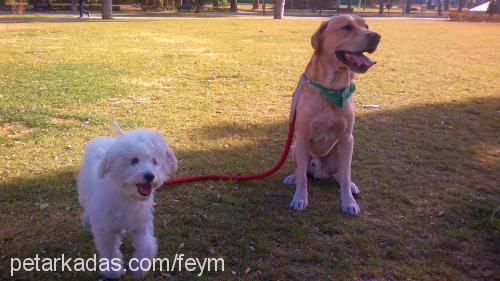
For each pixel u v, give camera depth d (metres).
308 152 1.66
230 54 5.29
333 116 1.58
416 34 8.89
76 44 5.75
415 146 2.28
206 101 3.04
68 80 3.46
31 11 14.88
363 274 1.24
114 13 14.45
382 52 6.01
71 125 2.37
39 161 1.90
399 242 1.39
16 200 1.55
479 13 14.44
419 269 1.27
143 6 17.08
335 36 1.53
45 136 2.19
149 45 5.89
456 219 1.55
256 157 2.07
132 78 3.67
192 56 5.02
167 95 3.15
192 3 16.94
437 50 6.39
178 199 1.62
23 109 2.59
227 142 2.25
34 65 4.08
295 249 1.34
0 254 1.26
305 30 8.74
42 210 1.49
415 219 1.54
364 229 1.46
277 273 1.22
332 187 1.80
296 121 1.64
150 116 2.61
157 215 1.50
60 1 17.28
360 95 3.42
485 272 1.27
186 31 7.98
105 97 2.99
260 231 1.43
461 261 1.31
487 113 2.93
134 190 1.09
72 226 1.41
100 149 1.27
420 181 1.86
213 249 1.32
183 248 1.32
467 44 7.25
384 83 3.90
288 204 1.63
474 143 2.35
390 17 16.91
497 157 2.16
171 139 2.26
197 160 2.00
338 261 1.29
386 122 2.69
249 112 2.81
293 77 4.00
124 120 2.49
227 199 1.63
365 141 2.33
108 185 1.13
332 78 1.55
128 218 1.13
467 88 3.76
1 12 13.60
